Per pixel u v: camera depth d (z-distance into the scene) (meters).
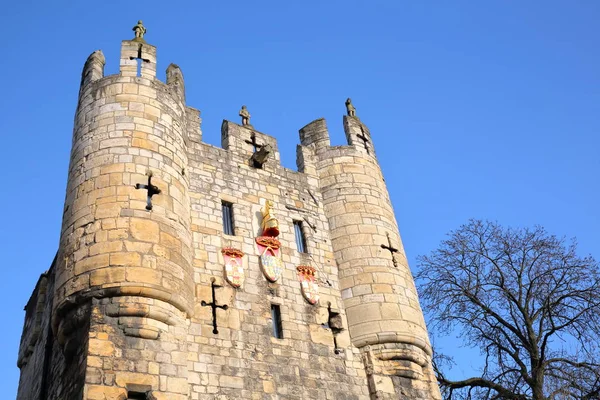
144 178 20.98
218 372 20.52
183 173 22.66
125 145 21.44
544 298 28.94
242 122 28.17
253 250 24.08
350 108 31.12
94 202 20.16
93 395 17.08
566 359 27.31
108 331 18.16
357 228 26.70
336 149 29.02
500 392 27.64
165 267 19.61
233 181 25.41
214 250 23.11
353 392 22.95
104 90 22.78
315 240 26.16
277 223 24.97
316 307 24.25
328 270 25.66
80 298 18.62
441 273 31.02
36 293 28.41
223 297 22.17
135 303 18.64
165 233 20.28
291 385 21.72
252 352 21.62
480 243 31.08
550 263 29.50
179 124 23.58
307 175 28.03
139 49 23.98
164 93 23.55
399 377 23.91
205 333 21.05
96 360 17.62
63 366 19.80
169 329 19.12
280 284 23.89
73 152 22.23
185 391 18.53
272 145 27.73
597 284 28.52
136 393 17.70
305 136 29.86
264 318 22.67
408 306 25.28
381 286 25.25
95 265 18.95
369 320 24.44
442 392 28.98
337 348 23.67
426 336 25.41
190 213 23.33
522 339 28.20
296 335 23.02
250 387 20.84
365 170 28.73
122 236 19.50
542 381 26.70
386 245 26.61
